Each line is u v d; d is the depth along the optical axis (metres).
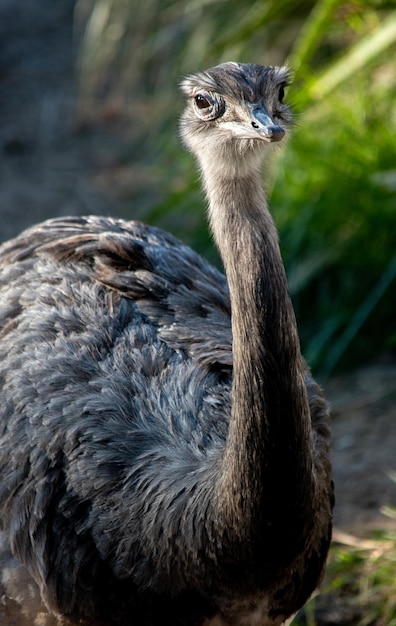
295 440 6.82
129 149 19.47
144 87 20.30
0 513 8.20
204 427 7.68
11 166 19.56
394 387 12.98
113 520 7.59
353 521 10.89
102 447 7.74
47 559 7.83
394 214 13.70
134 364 8.11
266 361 6.76
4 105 21.61
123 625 7.73
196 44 17.41
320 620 9.88
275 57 16.77
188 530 7.28
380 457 11.82
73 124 20.64
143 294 8.60
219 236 7.07
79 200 18.11
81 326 8.38
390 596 9.91
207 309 8.64
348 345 13.62
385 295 13.56
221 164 7.10
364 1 14.77
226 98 7.32
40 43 23.59
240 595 7.36
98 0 19.23
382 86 15.27
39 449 7.96
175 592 7.50
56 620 7.99
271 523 6.93
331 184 13.98
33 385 8.15
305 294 13.95
